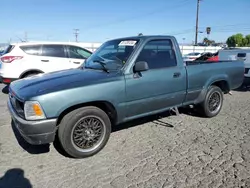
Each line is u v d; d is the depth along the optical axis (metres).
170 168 3.18
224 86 5.43
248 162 3.33
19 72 7.23
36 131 2.99
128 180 2.91
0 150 3.69
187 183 2.85
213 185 2.81
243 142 3.99
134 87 3.68
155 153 3.60
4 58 7.18
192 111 5.62
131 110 3.76
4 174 3.03
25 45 7.39
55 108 3.03
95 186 2.79
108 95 3.42
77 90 3.16
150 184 2.83
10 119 5.16
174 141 4.04
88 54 8.59
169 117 5.27
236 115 5.47
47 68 7.58
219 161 3.36
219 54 9.02
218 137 4.20
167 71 4.09
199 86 4.70
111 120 3.85
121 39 4.32
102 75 3.57
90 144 3.48
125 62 3.71
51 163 3.31
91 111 3.36
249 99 7.18
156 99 4.01
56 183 2.85
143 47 3.87
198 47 38.88
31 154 3.56
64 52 7.94
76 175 3.02
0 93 8.00
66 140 3.24
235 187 2.78
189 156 3.51
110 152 3.63
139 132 4.43
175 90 4.27
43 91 3.05
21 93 3.17
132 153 3.60
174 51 4.29
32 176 2.99
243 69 5.68
